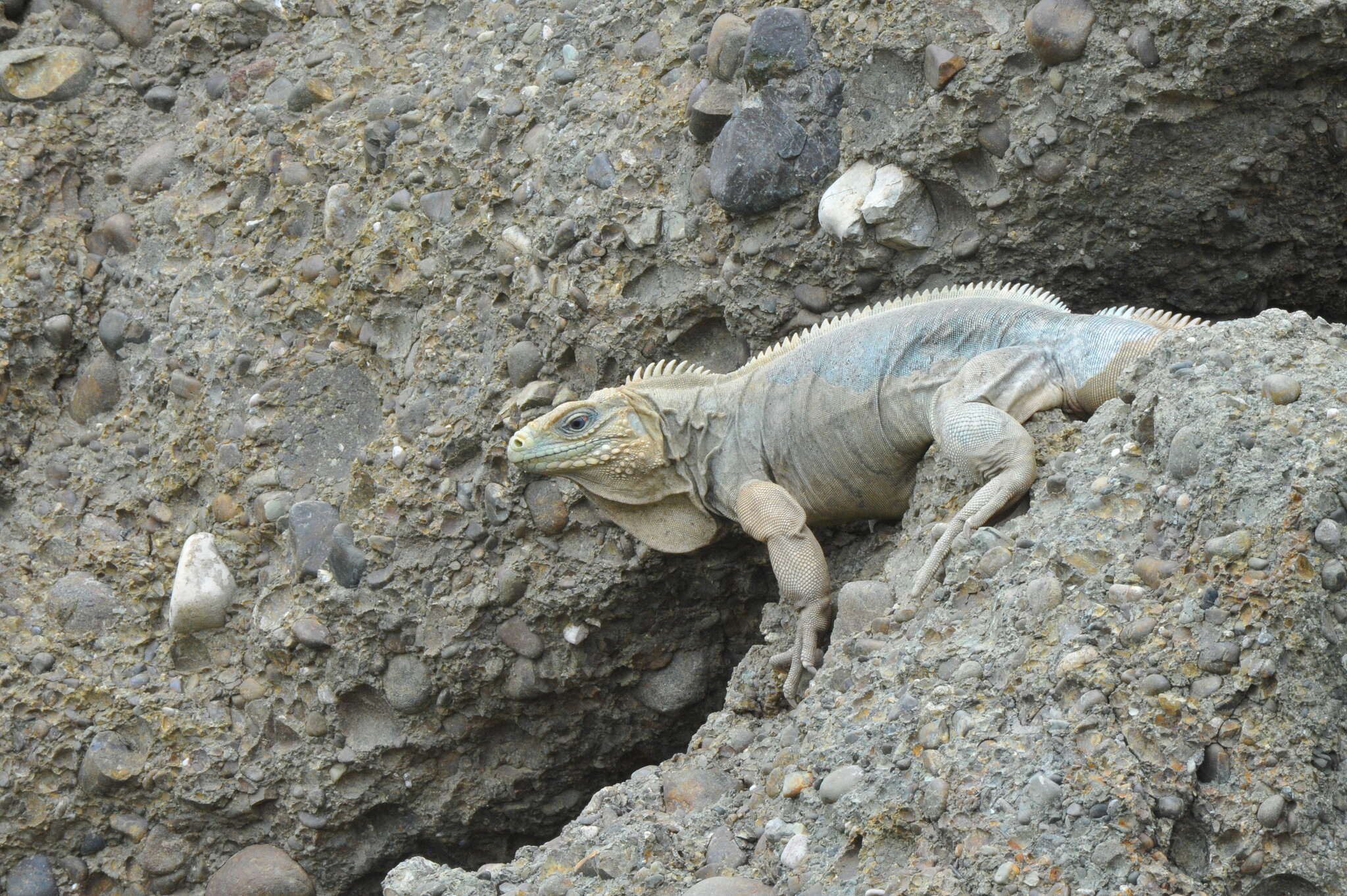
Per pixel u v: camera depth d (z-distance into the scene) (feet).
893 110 36.35
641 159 39.68
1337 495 24.06
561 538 39.22
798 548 33.24
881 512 34.76
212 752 41.37
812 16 37.45
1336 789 23.29
